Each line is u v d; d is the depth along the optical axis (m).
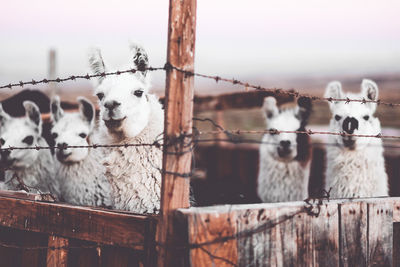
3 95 6.61
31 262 2.49
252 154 6.52
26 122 4.50
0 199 2.62
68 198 4.11
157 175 3.04
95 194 3.93
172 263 1.70
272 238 1.84
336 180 3.69
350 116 3.49
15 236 2.61
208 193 5.31
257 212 1.80
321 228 1.99
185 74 1.71
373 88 3.59
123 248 2.03
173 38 1.70
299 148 4.55
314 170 5.45
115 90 2.89
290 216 1.90
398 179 5.28
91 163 3.97
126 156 3.02
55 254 2.25
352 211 2.09
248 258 1.77
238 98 6.83
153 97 3.25
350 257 2.08
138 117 2.95
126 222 1.92
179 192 1.72
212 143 6.98
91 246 2.07
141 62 3.07
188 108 1.73
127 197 3.03
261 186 4.84
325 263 1.99
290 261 1.89
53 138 4.31
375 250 2.16
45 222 2.33
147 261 1.82
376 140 3.63
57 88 7.48
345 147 3.56
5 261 2.64
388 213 2.21
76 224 2.16
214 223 1.68
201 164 6.91
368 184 3.60
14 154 4.31
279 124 4.63
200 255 1.64
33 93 6.14
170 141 1.70
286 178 4.57
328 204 2.02
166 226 1.71
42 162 4.50
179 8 1.70
